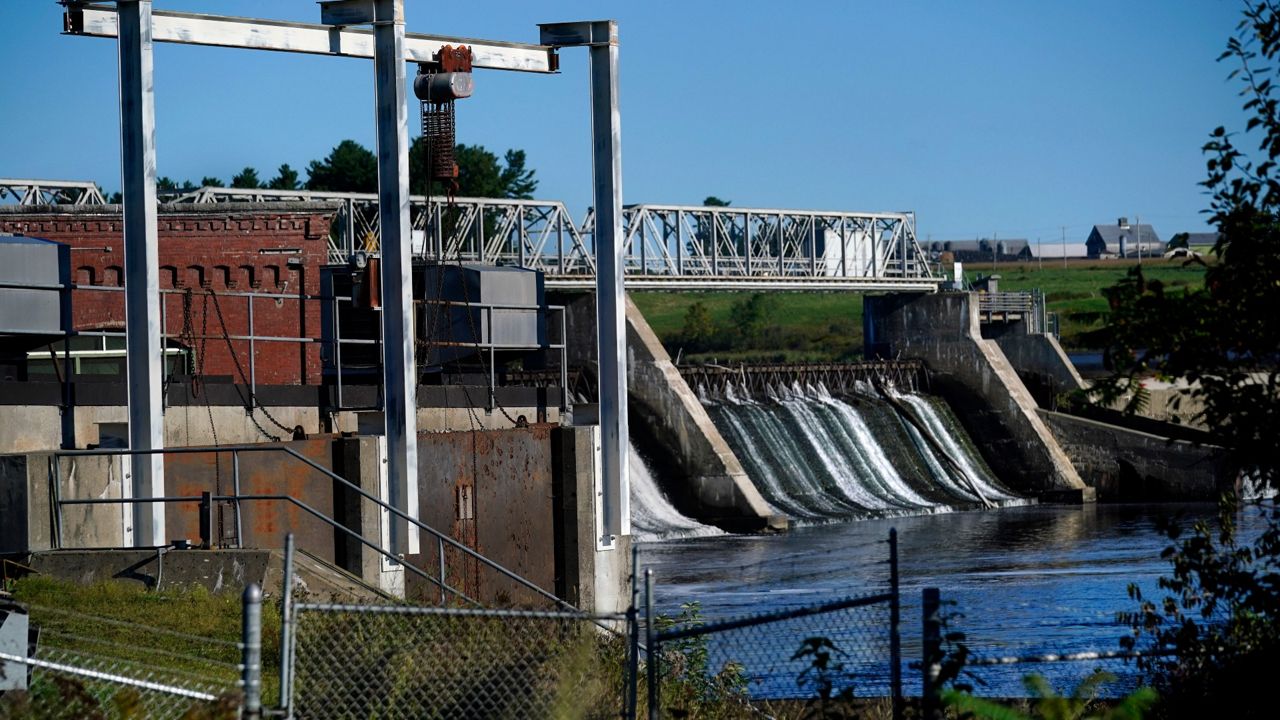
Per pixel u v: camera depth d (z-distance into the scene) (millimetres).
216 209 43000
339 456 24359
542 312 32406
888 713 19141
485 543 26859
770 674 25500
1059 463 90562
